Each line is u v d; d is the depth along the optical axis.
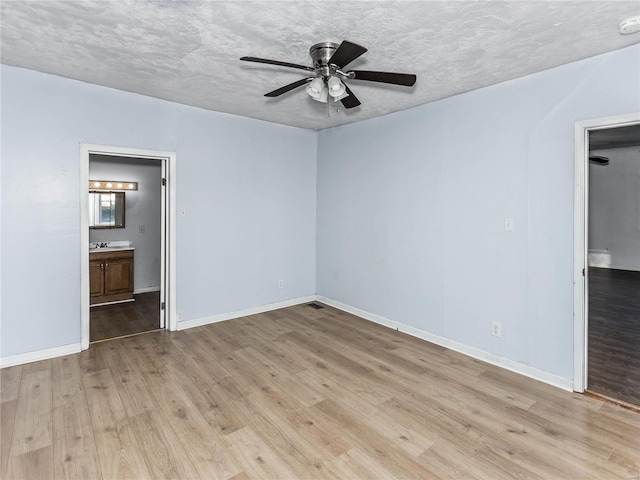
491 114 3.13
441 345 3.59
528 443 2.09
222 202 4.26
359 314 4.56
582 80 2.58
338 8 1.96
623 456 1.97
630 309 4.77
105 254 5.04
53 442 2.06
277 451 2.01
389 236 4.13
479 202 3.24
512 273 3.02
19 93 2.98
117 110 3.46
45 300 3.17
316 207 5.23
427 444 2.08
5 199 2.97
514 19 2.05
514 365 3.03
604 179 8.29
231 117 4.27
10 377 2.83
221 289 4.32
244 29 2.22
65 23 2.18
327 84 2.36
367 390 2.70
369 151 4.35
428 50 2.46
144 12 2.04
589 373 2.93
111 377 2.86
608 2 1.87
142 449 2.01
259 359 3.24
